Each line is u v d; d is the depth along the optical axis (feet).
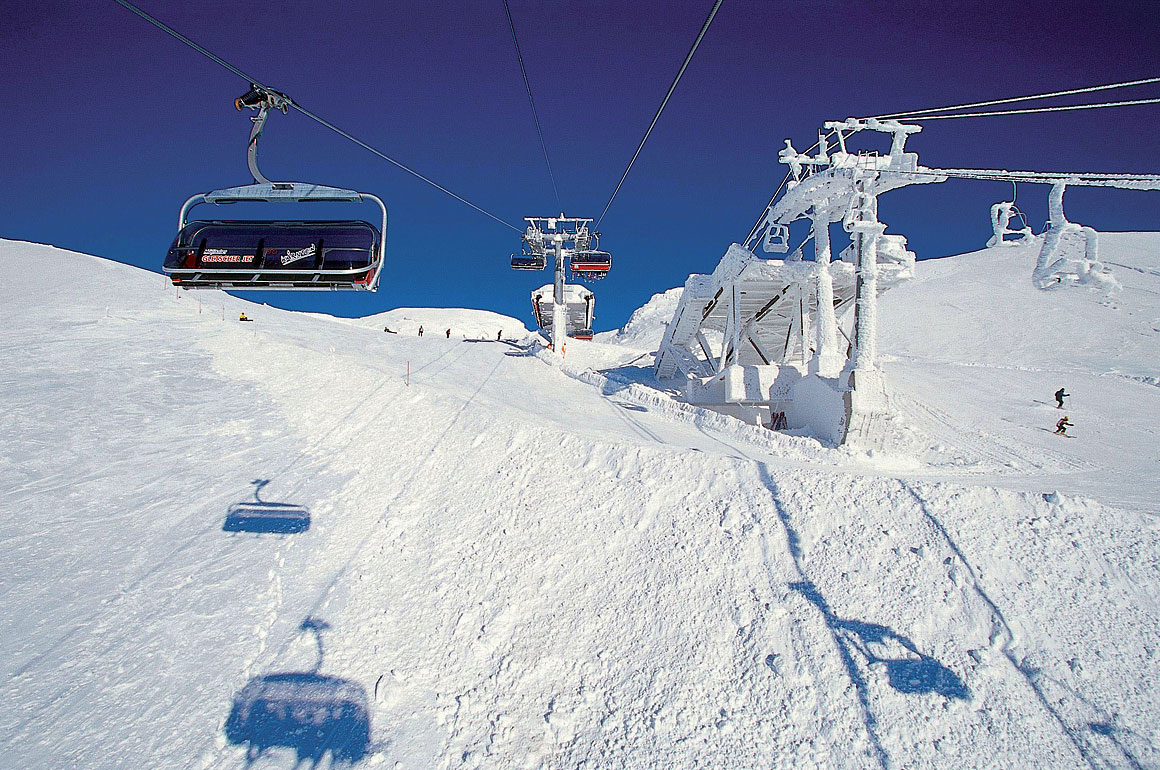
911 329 147.74
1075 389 77.61
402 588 28.55
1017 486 31.19
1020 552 23.44
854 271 53.31
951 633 21.16
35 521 30.91
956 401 69.87
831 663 21.03
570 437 38.34
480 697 22.65
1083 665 19.20
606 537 29.84
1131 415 63.52
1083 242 20.35
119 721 20.72
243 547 30.89
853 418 46.88
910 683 19.75
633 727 20.63
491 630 25.58
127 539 30.45
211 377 54.24
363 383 53.06
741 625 23.44
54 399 45.11
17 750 19.24
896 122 45.62
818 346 56.18
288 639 25.13
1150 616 20.26
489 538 31.27
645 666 22.90
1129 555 22.41
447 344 110.73
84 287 84.94
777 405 61.82
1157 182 17.76
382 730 21.25
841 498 27.86
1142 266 169.48
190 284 24.38
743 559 26.32
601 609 25.91
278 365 57.41
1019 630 20.70
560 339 101.50
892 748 18.15
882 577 23.77
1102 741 17.08
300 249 23.63
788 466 31.58
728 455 35.42
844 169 47.47
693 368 88.53
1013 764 17.06
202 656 23.86
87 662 22.89
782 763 18.51
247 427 45.14
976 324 143.43
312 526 33.17
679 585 25.99
